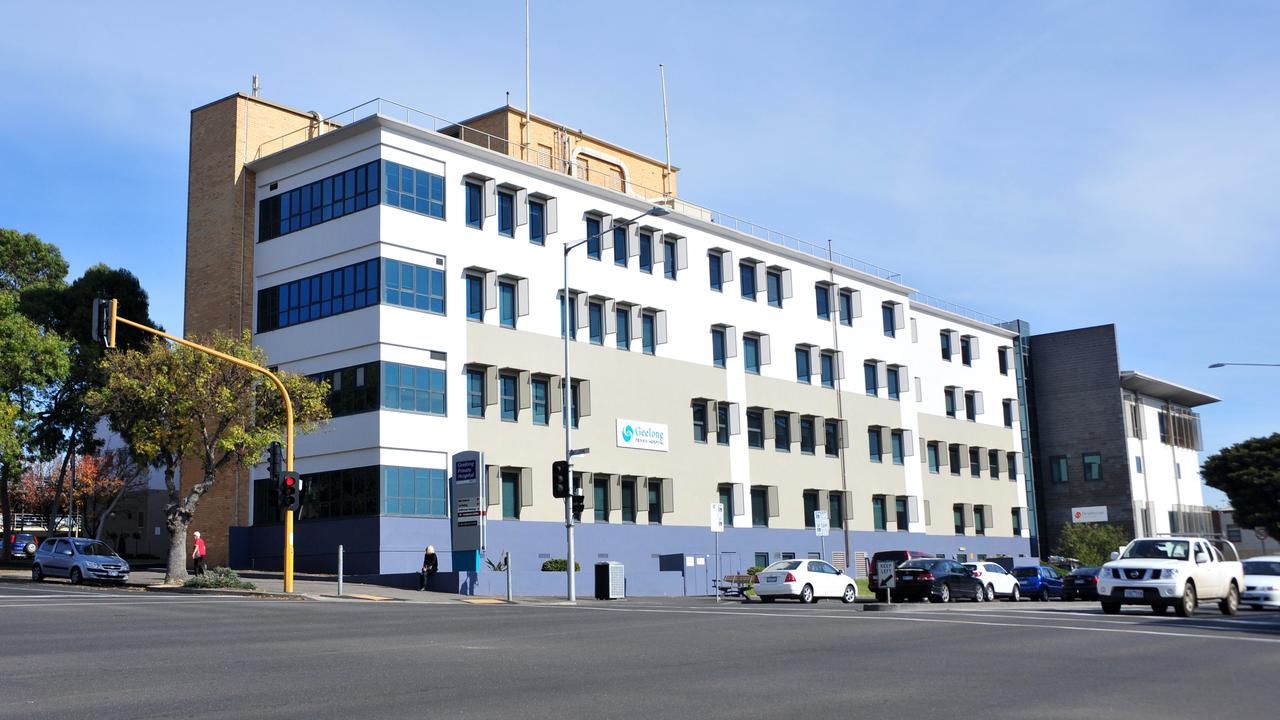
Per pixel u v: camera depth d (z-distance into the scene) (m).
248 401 38.22
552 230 50.25
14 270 56.94
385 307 43.78
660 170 63.09
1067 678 13.13
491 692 11.73
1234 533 99.94
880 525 66.62
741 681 12.74
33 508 81.50
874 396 67.50
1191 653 16.31
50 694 11.47
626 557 50.91
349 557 43.31
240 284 48.59
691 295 56.81
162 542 74.25
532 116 55.50
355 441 43.75
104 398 38.31
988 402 78.75
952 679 12.98
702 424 56.47
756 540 57.75
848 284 67.00
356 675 13.12
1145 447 83.31
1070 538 74.81
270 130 50.94
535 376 49.03
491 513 45.94
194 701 11.00
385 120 44.66
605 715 10.20
